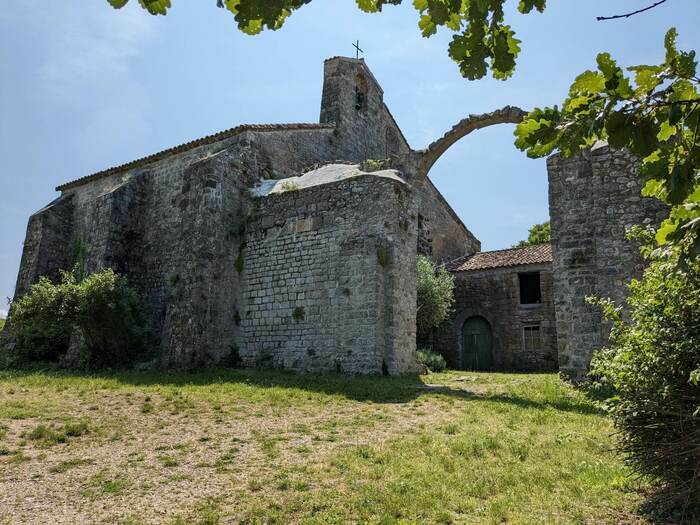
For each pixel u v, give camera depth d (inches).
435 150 717.3
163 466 233.5
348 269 571.2
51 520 172.9
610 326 460.1
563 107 96.9
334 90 941.8
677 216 101.3
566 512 170.6
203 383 482.6
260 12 89.7
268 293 629.9
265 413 349.4
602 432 280.8
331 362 561.0
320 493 192.4
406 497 184.9
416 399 399.5
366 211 581.3
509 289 909.8
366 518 168.9
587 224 489.7
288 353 596.1
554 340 845.2
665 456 165.2
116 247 773.9
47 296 633.0
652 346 167.9
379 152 1039.6
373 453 246.4
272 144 762.2
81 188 948.0
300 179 685.3
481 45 106.0
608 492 186.2
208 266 620.4
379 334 538.9
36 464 235.3
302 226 623.2
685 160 93.7
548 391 424.8
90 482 211.0
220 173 657.6
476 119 681.0
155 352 681.0
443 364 773.3
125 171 882.1
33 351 773.3
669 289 168.7
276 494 194.4
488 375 667.4
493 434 279.7
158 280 773.9
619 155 486.9
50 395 412.2
